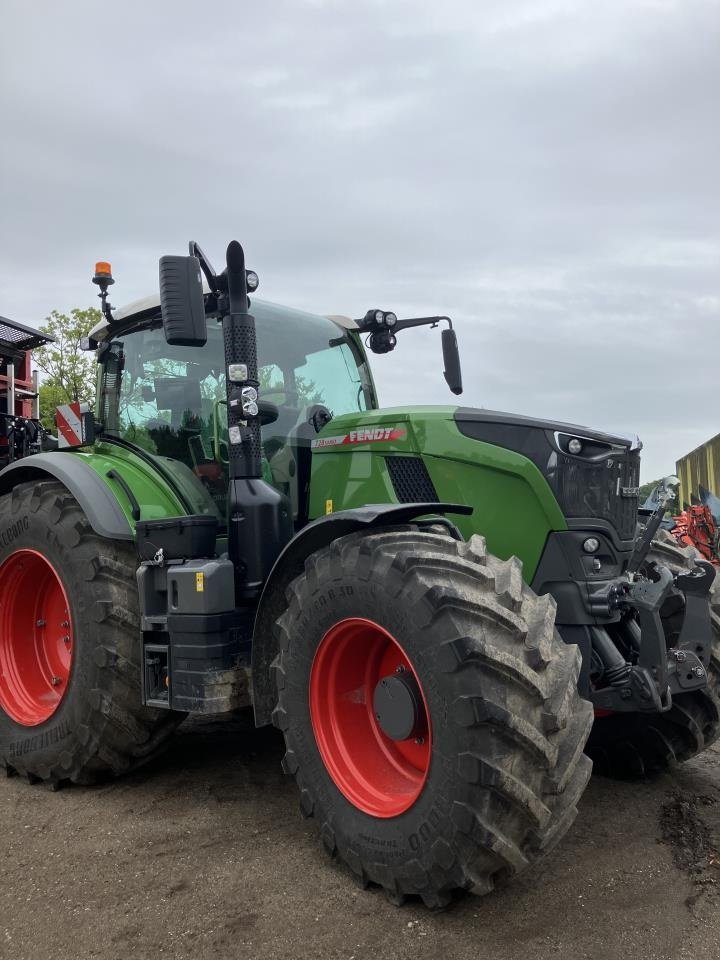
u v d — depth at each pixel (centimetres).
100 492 386
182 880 284
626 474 328
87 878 288
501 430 333
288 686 308
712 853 294
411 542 279
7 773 417
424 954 233
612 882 272
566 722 248
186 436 423
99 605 372
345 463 378
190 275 326
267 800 360
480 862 244
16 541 419
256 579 342
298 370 428
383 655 306
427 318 469
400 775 291
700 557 395
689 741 362
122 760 382
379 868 267
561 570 314
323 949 238
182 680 338
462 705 242
